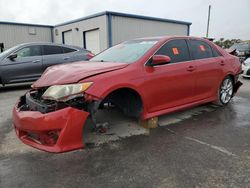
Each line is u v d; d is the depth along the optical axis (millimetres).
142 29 17312
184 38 4469
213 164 2783
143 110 3658
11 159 2930
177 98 4160
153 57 3652
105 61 3932
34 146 2926
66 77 3068
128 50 4137
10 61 7641
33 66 7965
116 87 3213
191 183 2418
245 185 2381
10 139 3539
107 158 2941
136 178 2518
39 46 8164
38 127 2793
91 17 16609
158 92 3791
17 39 18844
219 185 2381
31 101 3148
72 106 2924
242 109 5180
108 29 15484
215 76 4891
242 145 3312
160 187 2361
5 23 18031
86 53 8945
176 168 2701
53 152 2791
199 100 4637
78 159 2916
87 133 3684
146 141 3441
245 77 10492
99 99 3049
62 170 2678
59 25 20031
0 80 7582
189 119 4457
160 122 4266
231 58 5391
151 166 2750
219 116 4652
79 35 18109
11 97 6730
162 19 18328
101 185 2404
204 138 3562
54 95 2924
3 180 2488
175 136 3629
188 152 3096
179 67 4102
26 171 2662
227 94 5418
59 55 8422
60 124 2793
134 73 3477
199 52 4656
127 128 3922
